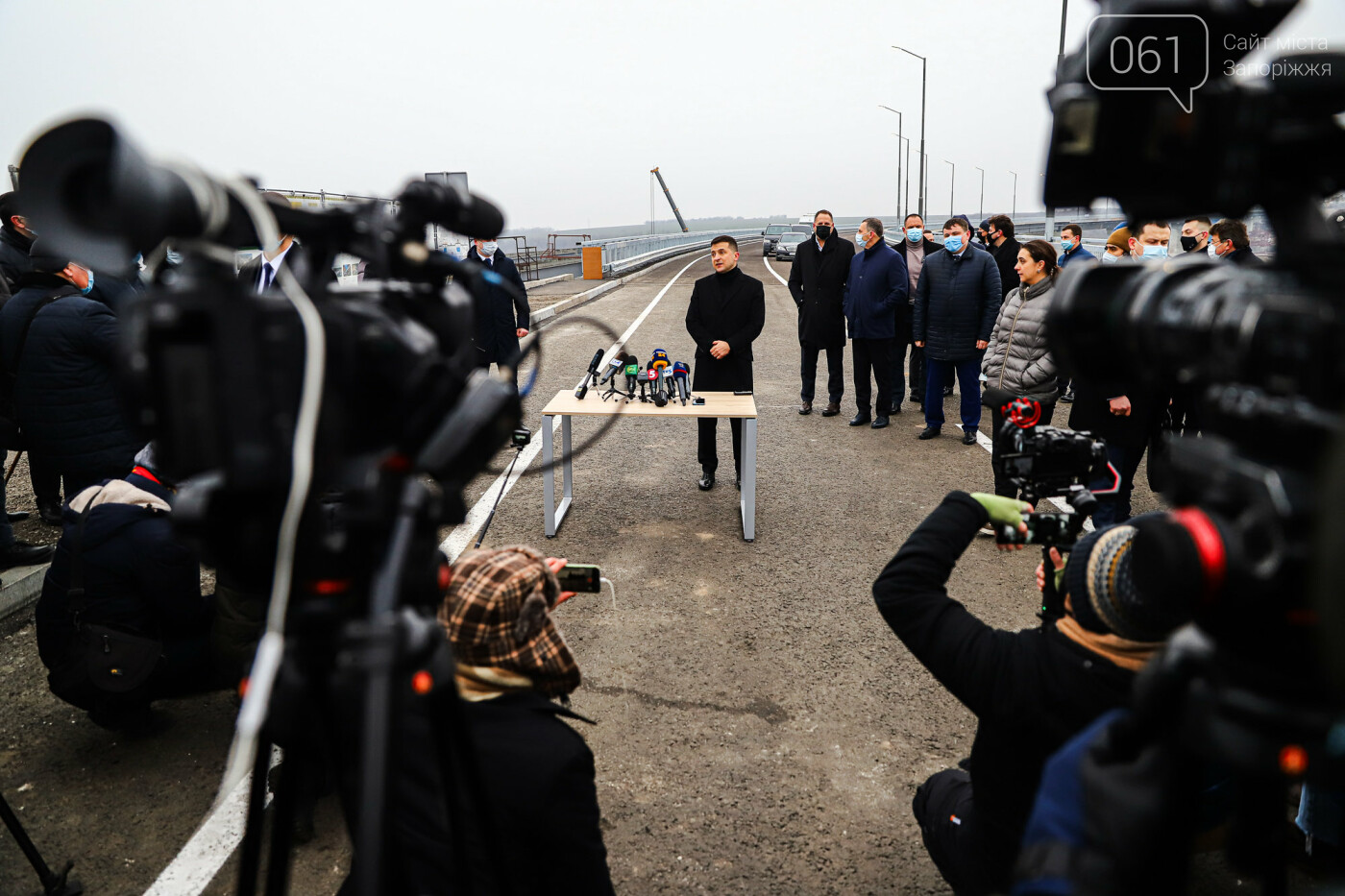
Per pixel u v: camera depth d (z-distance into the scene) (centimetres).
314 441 89
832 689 354
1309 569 60
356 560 100
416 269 108
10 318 408
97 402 419
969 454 702
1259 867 88
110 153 72
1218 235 489
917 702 344
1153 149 79
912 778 298
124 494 291
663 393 527
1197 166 77
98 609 287
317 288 98
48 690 353
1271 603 67
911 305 855
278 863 118
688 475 650
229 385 83
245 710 88
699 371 600
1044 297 503
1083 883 81
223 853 260
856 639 395
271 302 86
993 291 695
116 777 296
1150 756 82
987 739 168
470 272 117
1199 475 76
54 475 520
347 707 113
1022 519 172
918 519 553
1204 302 74
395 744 92
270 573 100
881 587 173
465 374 107
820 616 418
